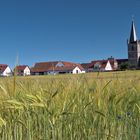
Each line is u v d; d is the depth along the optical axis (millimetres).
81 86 4703
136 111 4434
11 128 4008
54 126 4008
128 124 4281
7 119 4012
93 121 4230
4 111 4047
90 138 4133
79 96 4473
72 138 4109
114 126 4266
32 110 4031
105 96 4520
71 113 4062
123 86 5059
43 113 4059
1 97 4066
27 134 3928
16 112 4055
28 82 5062
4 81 4348
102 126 4238
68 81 4992
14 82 4094
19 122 3922
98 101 4410
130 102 4469
